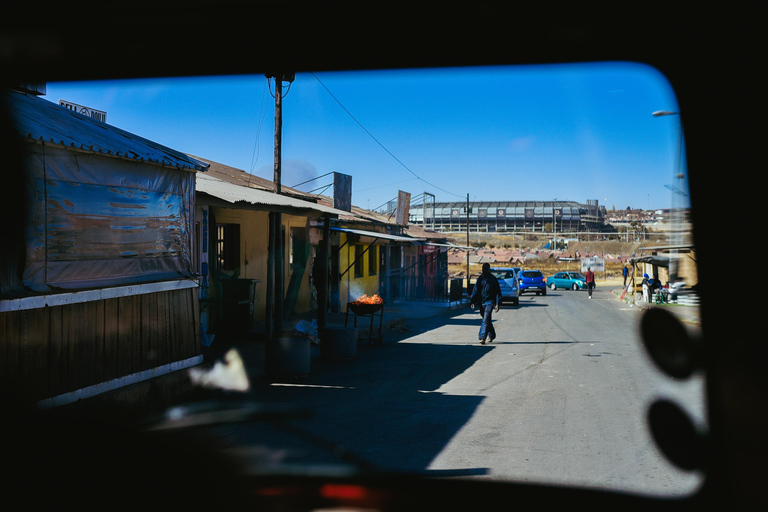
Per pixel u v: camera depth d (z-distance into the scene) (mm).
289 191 16984
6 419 2561
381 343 13102
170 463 2293
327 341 10523
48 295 5312
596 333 15336
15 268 5164
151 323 6895
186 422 2455
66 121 6598
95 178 6234
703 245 2307
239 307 11922
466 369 9617
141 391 6402
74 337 5664
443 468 4328
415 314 21156
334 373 9180
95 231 6215
